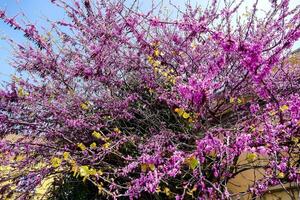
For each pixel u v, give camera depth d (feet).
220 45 12.50
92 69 19.49
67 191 22.29
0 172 19.06
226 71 17.20
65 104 19.72
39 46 19.63
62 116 19.08
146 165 13.39
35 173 18.54
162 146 16.63
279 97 16.56
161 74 19.69
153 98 20.54
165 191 15.94
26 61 20.27
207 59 18.51
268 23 17.10
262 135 14.14
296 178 14.19
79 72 19.53
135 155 17.90
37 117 19.25
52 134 18.99
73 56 20.72
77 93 20.51
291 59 19.95
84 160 16.98
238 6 17.51
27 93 19.49
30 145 18.42
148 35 18.44
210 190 13.88
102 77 19.71
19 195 18.48
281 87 17.90
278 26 16.30
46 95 20.02
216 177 14.94
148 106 20.53
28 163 18.85
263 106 17.29
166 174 13.32
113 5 19.02
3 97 19.06
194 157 12.62
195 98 12.94
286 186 16.44
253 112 15.55
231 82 17.87
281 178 14.88
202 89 12.79
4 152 17.70
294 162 15.03
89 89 20.48
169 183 17.13
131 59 19.95
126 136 18.54
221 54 15.06
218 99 18.11
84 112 19.67
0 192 18.30
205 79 13.05
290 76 18.30
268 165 15.55
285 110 14.37
